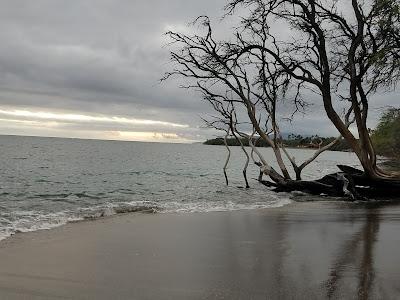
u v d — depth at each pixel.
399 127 36.00
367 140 17.70
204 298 5.12
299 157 91.88
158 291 5.37
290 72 18.44
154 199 18.14
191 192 21.52
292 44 20.42
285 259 6.96
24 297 5.09
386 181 18.11
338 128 18.12
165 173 37.72
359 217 12.12
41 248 7.70
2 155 59.19
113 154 80.44
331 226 10.39
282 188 20.75
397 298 5.03
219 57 19.81
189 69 20.22
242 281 5.75
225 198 18.52
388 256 7.13
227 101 21.38
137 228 9.92
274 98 20.14
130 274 6.10
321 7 17.80
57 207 14.67
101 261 6.84
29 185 24.34
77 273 6.14
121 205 15.13
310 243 8.27
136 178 31.86
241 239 8.67
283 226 10.37
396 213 13.14
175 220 11.23
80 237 8.77
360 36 16.70
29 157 57.59
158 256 7.19
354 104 17.42
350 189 18.34
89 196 19.23
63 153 75.31
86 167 43.12
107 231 9.48
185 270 6.32
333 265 6.54
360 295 5.14
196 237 8.87
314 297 5.09
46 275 6.02
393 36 15.46
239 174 38.09
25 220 11.12
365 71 16.86
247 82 20.41
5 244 7.98
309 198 18.77
